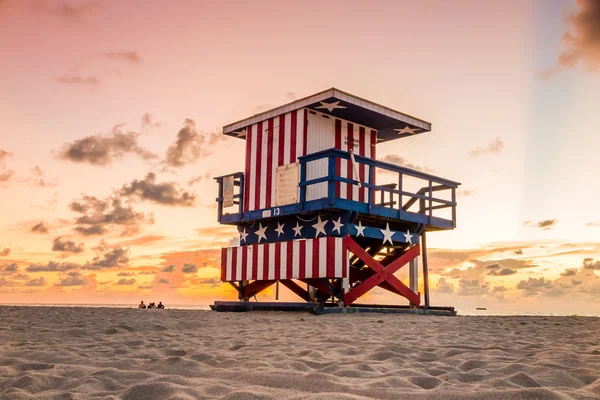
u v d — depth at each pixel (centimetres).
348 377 348
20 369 383
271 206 1370
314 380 328
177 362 404
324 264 1162
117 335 646
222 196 1520
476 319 1109
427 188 1398
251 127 1480
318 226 1278
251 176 1448
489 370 373
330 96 1270
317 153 1212
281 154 1375
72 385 327
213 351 488
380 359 440
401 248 1420
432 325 873
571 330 774
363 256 1230
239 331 727
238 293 1442
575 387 319
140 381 337
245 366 391
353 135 1435
